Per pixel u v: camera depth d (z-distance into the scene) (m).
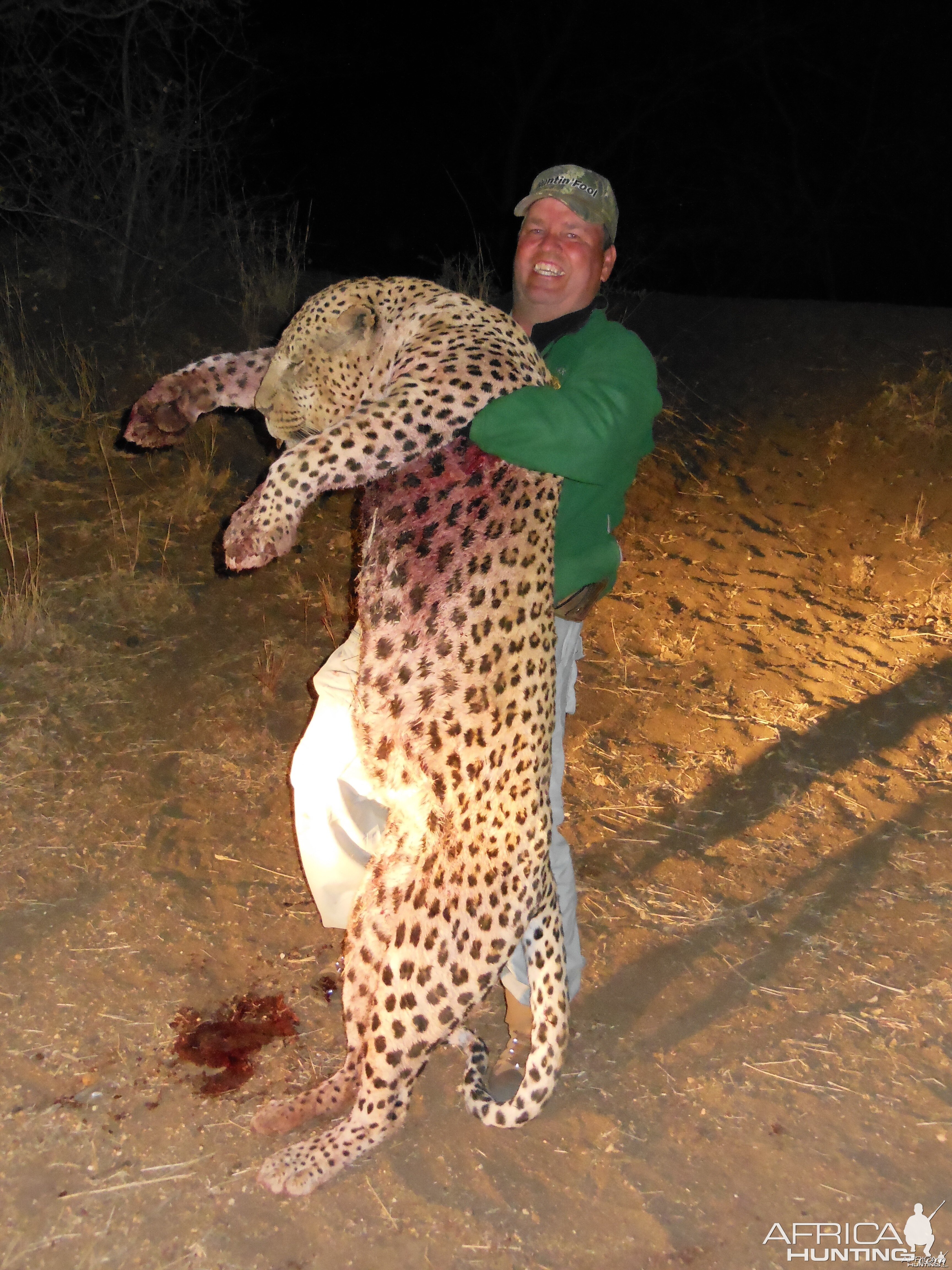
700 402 5.50
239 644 3.83
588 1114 2.37
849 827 3.25
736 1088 2.44
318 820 2.25
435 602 1.94
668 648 4.04
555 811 2.32
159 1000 2.57
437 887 1.97
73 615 3.87
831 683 3.88
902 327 5.88
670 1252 2.10
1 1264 2.02
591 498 2.15
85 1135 2.26
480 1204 2.17
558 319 2.22
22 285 5.43
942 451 5.02
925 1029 2.60
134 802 3.16
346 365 2.08
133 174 6.10
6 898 2.81
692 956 2.79
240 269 5.83
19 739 3.33
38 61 6.53
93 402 4.92
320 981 2.66
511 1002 2.48
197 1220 2.11
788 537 4.74
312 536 4.38
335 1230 2.10
